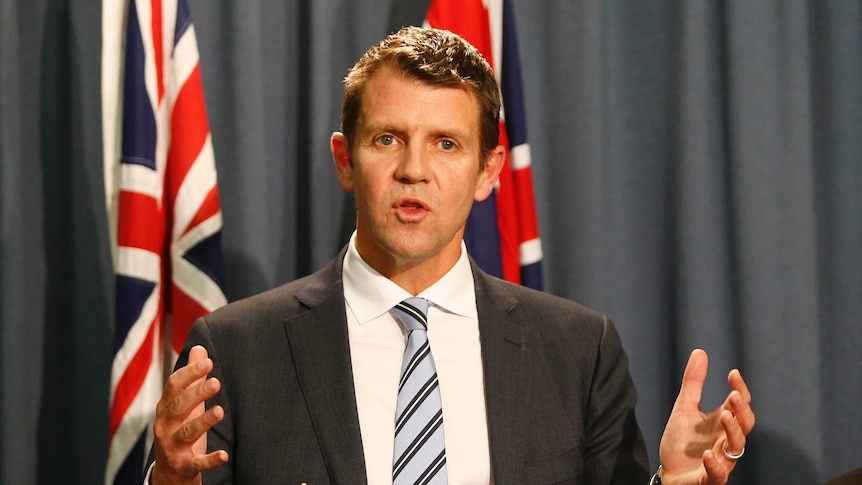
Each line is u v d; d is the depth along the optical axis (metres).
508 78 2.70
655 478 1.83
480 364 1.96
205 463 1.60
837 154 2.90
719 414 1.80
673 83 2.89
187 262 2.55
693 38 2.84
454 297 2.00
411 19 2.88
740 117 2.81
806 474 2.78
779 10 2.84
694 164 2.83
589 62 2.86
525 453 1.86
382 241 1.86
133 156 2.50
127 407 2.45
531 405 1.92
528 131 2.90
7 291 2.66
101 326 2.79
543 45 2.90
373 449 1.84
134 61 2.52
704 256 2.82
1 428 2.64
